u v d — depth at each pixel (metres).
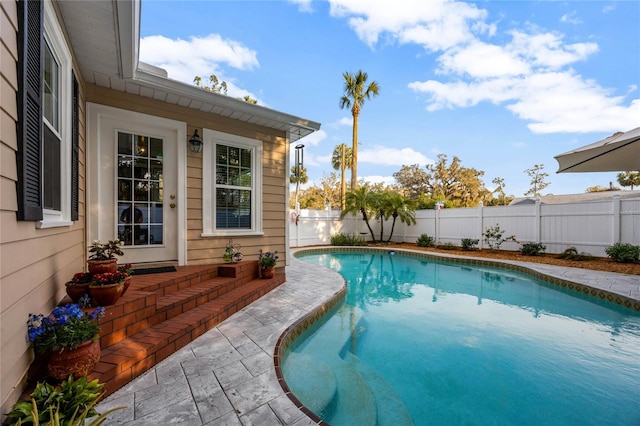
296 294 5.07
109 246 3.07
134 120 4.24
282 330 3.44
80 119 3.53
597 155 4.03
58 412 1.43
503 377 3.03
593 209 8.18
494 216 10.68
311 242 13.73
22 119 1.66
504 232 10.37
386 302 5.71
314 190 34.22
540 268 7.23
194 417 1.94
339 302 5.23
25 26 1.69
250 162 5.60
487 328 4.32
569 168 4.65
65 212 2.77
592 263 7.50
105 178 4.03
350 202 14.17
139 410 1.99
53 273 2.38
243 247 5.45
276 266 5.99
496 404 2.62
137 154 4.33
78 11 2.52
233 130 5.30
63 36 2.62
